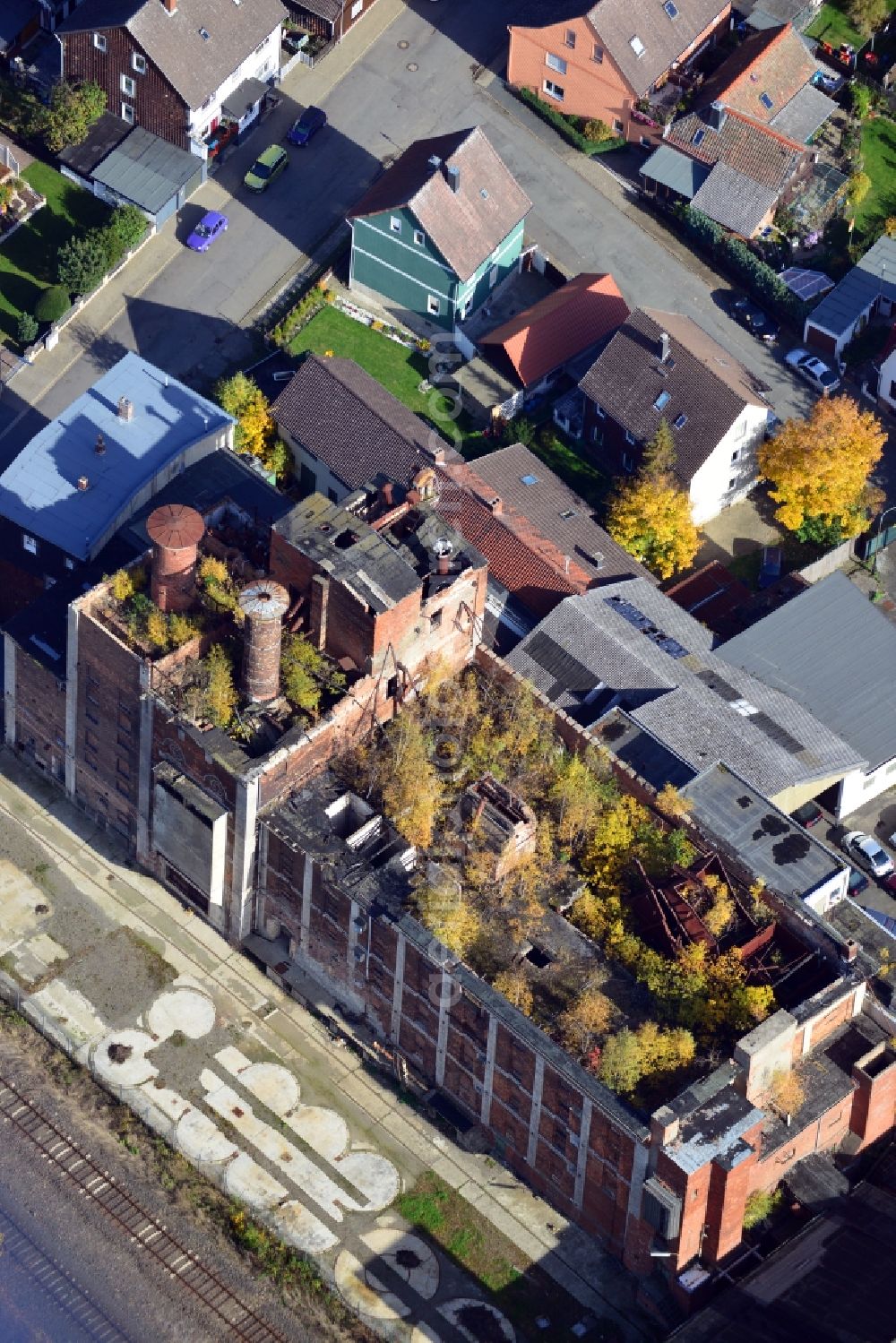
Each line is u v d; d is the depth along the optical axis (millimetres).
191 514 131000
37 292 169250
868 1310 119938
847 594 151375
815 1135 125438
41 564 145750
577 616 144000
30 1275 125312
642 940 129125
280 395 158875
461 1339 123938
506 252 171000
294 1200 128875
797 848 132375
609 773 134375
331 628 132875
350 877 128625
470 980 124312
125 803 141125
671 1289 124062
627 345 160875
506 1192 130000
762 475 159875
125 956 138750
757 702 143500
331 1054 135250
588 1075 120938
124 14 170250
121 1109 131875
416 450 153875
